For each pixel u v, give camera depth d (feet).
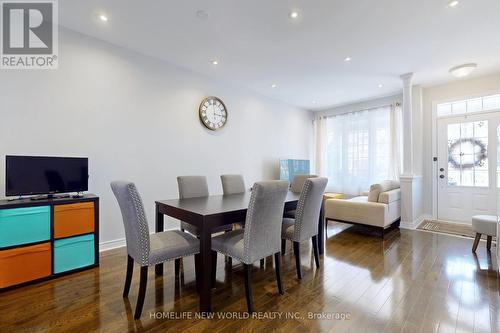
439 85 15.30
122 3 7.60
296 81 14.56
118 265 8.59
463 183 14.65
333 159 20.45
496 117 13.60
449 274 7.89
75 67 9.27
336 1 7.44
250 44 10.17
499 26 8.70
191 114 12.99
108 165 10.11
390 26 8.76
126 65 10.59
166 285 7.19
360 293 6.79
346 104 19.60
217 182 14.25
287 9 7.86
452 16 8.13
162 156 11.80
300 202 7.64
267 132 17.56
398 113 16.93
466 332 5.21
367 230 13.35
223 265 8.76
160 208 7.97
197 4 7.63
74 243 7.95
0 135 7.84
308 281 7.50
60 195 8.57
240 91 15.60
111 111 10.18
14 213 6.89
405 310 5.98
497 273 7.95
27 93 8.31
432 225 14.23
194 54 11.14
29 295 6.57
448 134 15.12
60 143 8.95
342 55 11.14
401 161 16.74
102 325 5.37
